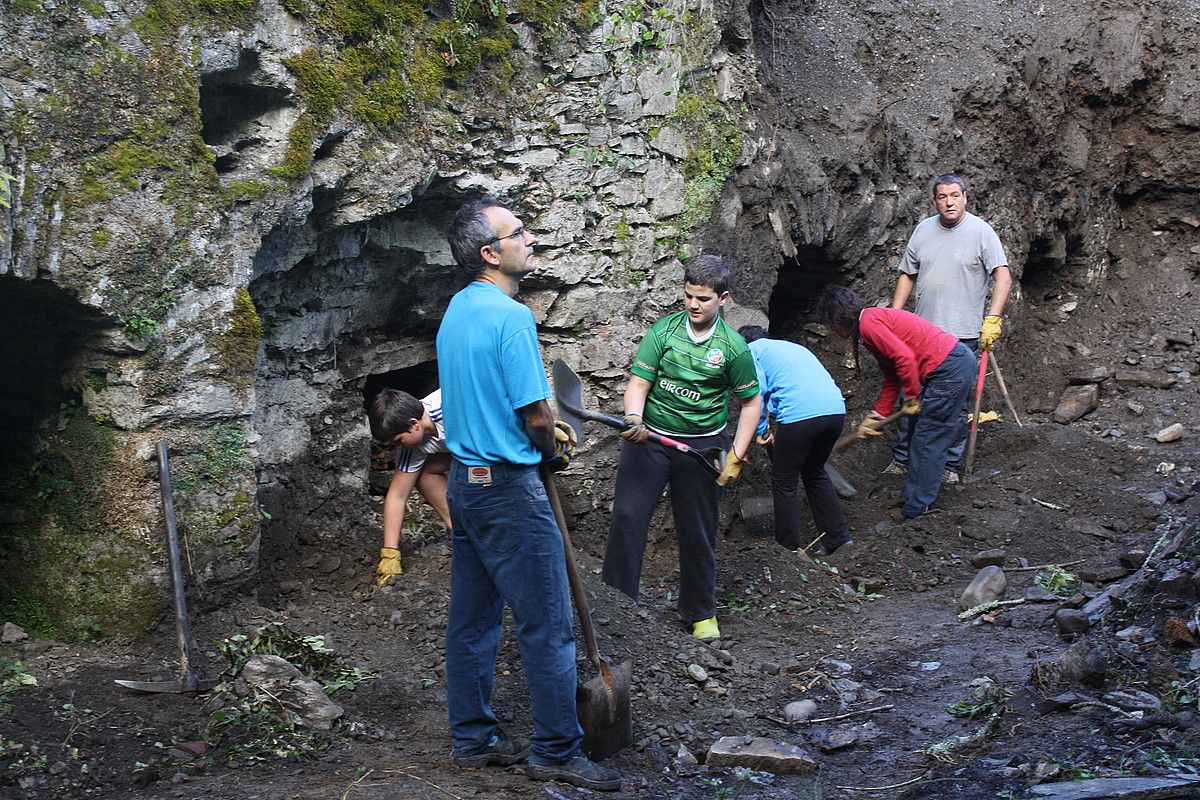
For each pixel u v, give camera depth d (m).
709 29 6.66
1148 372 9.30
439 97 5.56
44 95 4.13
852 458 7.84
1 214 4.02
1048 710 4.10
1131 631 4.55
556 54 6.02
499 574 3.60
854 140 7.84
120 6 4.30
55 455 4.71
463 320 3.60
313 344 5.64
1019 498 6.98
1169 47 10.10
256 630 4.69
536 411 3.51
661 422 5.24
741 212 6.98
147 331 4.48
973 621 5.39
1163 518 6.77
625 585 5.30
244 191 4.71
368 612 5.09
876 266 8.18
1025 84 9.18
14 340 4.70
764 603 5.76
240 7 4.65
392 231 5.68
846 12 8.59
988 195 9.01
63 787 3.50
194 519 4.67
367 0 5.15
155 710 4.02
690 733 4.24
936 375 6.76
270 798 3.41
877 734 4.27
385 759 3.84
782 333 8.50
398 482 5.45
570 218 6.14
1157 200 10.45
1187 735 3.70
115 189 4.33
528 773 3.70
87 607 4.60
